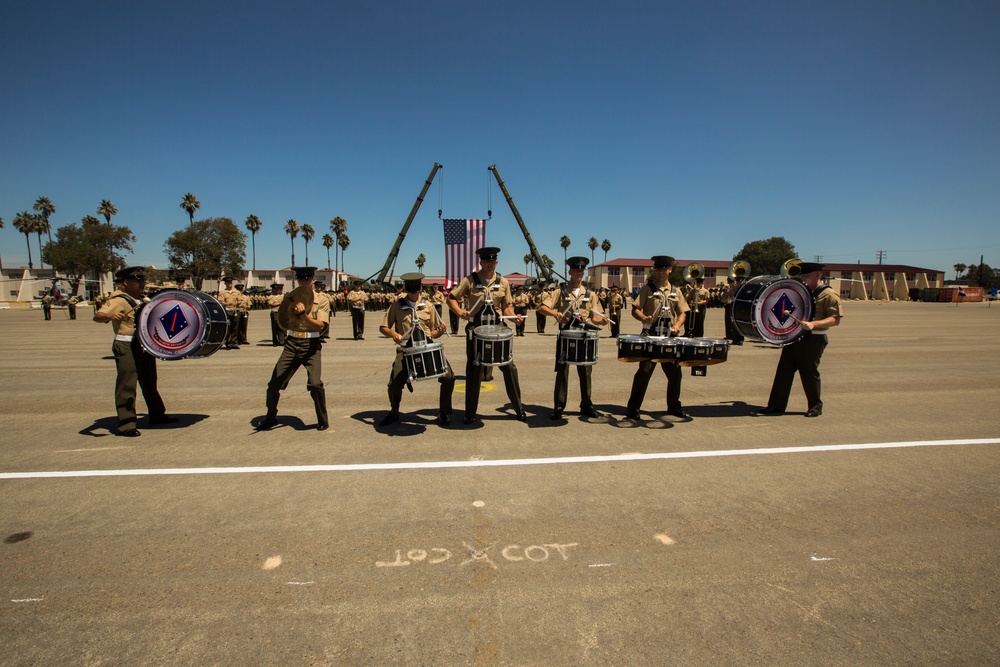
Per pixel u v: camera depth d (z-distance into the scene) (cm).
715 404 838
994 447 616
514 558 373
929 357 1422
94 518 434
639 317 748
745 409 803
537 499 471
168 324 660
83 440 646
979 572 355
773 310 725
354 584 342
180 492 487
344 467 550
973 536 404
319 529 415
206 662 274
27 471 539
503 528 417
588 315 733
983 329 2416
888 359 1383
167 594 332
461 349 1575
